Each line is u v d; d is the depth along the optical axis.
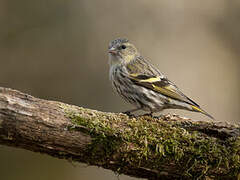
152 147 6.98
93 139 6.89
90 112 7.14
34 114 6.75
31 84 15.21
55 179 14.13
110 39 15.31
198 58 14.91
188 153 6.97
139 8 15.27
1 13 15.45
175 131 7.11
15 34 15.44
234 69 15.41
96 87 15.28
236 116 15.09
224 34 15.55
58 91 15.26
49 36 15.54
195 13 15.30
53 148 6.86
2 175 13.93
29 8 15.62
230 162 6.95
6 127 6.66
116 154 6.96
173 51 14.83
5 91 6.82
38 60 15.38
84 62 15.41
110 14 15.47
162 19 15.12
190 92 14.48
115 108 15.06
